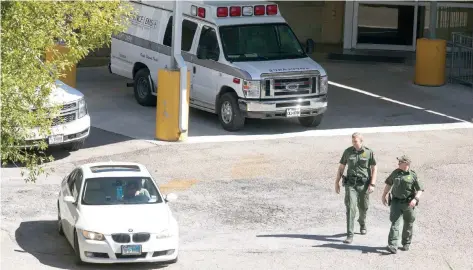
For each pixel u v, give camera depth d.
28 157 25.36
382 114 42.31
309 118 39.62
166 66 41.31
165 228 23.56
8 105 22.78
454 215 28.72
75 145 35.25
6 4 23.00
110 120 40.47
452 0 57.12
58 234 26.83
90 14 28.80
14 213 28.50
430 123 40.75
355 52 57.88
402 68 53.22
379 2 58.09
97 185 25.16
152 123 40.12
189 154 35.28
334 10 59.62
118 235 23.17
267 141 37.41
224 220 28.06
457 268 23.95
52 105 25.91
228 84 38.38
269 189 31.20
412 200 24.56
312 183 31.97
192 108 43.38
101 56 54.78
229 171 33.19
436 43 47.69
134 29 43.44
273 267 23.80
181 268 23.69
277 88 37.88
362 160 25.67
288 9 60.12
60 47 31.05
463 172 33.34
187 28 40.62
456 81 48.97
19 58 23.02
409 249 25.45
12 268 23.41
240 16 39.69
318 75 38.50
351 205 25.66
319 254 24.97
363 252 25.17
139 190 25.23
